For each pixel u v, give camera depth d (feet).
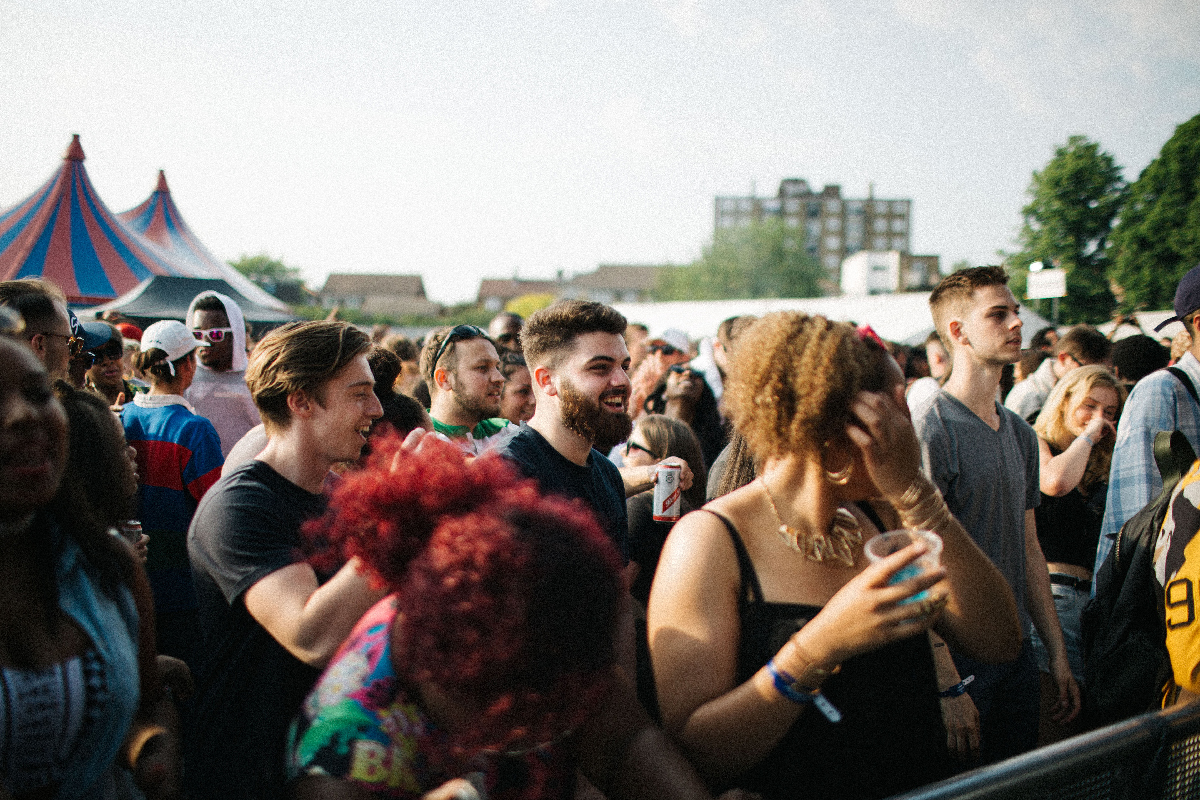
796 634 4.04
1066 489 10.53
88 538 4.39
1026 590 9.38
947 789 3.84
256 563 5.66
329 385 6.33
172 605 9.90
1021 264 81.71
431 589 2.97
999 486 8.57
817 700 4.11
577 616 2.99
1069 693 8.93
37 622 4.03
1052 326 30.86
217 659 5.76
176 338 10.57
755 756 4.15
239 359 14.51
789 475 4.67
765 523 4.66
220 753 5.56
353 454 6.52
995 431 8.72
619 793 4.20
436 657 2.90
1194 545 5.71
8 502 3.78
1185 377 9.54
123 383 13.19
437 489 3.74
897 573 3.86
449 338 10.51
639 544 9.13
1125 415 9.80
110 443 5.64
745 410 4.52
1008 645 5.08
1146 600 6.88
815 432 4.21
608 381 7.66
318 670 5.45
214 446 10.42
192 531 6.05
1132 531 7.18
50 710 3.94
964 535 4.77
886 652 4.52
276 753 5.15
